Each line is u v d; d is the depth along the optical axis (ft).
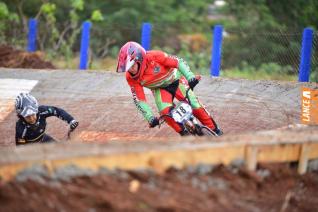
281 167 55.67
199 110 78.59
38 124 82.28
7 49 164.55
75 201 43.45
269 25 193.77
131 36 204.23
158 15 238.07
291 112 92.32
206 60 190.90
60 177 46.16
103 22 230.48
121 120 103.91
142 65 76.02
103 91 118.01
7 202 42.16
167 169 49.88
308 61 111.55
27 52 164.55
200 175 50.98
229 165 53.11
